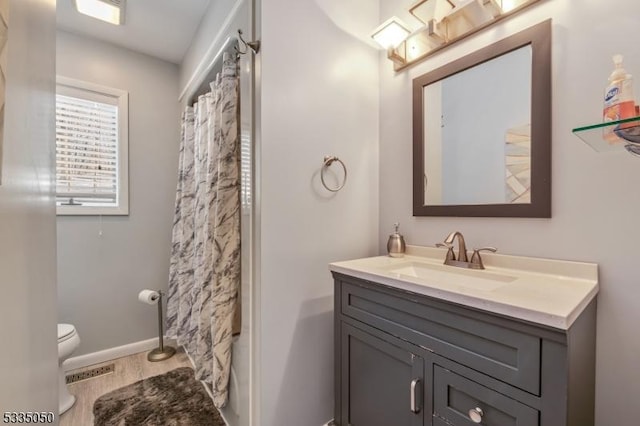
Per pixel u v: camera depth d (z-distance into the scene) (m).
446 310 0.87
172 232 2.50
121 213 2.32
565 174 1.04
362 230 1.64
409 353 0.98
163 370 2.10
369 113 1.67
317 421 1.43
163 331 2.48
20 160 0.47
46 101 0.64
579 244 1.01
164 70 2.53
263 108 1.25
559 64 1.05
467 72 1.31
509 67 1.18
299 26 1.36
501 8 1.18
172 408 1.67
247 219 1.37
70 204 2.14
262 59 1.25
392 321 1.04
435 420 0.90
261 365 1.27
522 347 0.72
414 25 1.52
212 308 1.53
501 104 1.21
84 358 2.16
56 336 0.70
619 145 0.78
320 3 1.45
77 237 2.16
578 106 1.01
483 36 1.26
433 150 1.45
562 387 0.66
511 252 1.19
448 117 1.39
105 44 2.26
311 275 1.42
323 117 1.46
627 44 0.92
